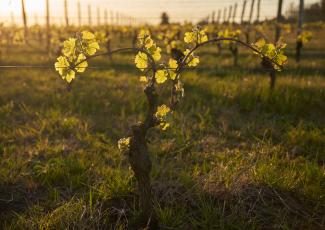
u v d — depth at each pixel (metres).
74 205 3.93
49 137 6.16
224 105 8.02
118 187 4.17
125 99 8.27
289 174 4.50
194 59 3.49
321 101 7.84
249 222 3.69
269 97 8.11
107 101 8.19
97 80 10.80
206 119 6.88
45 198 4.20
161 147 5.61
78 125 6.67
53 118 6.92
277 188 4.26
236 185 4.17
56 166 4.82
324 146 5.63
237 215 3.80
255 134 6.25
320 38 28.06
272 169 4.49
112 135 6.25
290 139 5.91
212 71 11.76
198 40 3.46
